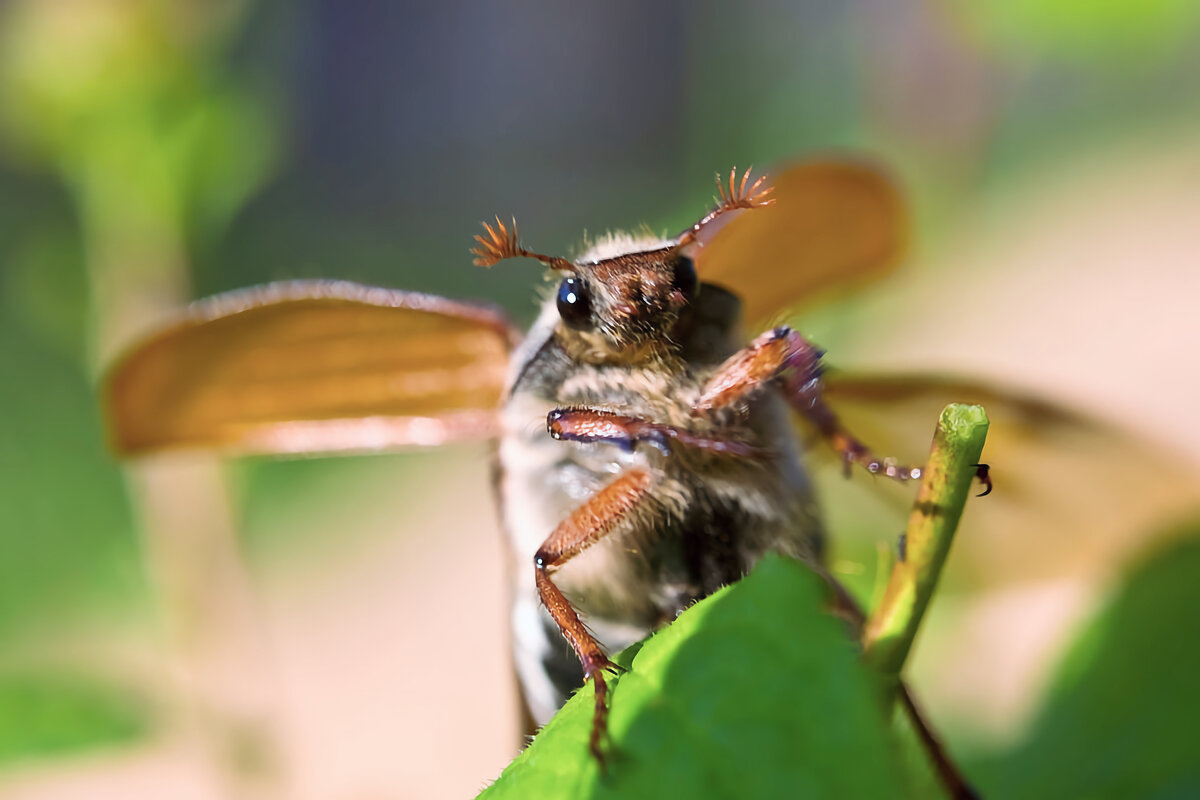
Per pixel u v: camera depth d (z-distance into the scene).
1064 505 0.13
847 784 0.09
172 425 0.12
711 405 0.11
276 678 0.15
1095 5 0.17
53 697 0.13
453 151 0.68
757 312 0.12
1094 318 0.34
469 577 0.35
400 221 0.60
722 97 0.32
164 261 0.15
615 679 0.10
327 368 0.12
